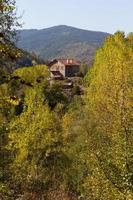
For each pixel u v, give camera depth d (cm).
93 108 3238
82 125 3200
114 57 3538
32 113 2809
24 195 2489
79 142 2711
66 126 3322
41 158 2931
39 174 2834
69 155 2930
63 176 2723
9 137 2536
